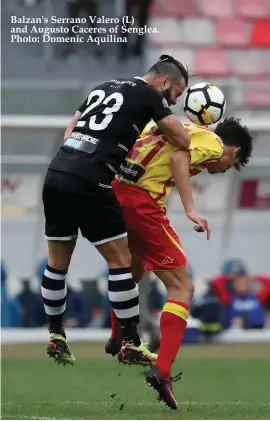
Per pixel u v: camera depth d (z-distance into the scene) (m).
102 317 50.78
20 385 30.12
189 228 57.28
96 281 52.16
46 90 49.88
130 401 25.23
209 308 47.38
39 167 52.19
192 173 22.39
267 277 51.47
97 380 31.91
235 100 60.28
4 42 61.44
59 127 47.41
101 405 23.59
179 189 21.33
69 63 61.53
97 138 20.66
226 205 55.75
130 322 21.56
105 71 61.53
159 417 20.42
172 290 21.52
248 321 49.50
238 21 68.31
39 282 49.16
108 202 20.70
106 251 21.12
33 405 23.55
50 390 28.78
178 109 50.09
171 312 21.11
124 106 20.80
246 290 49.75
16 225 54.88
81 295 49.38
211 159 21.77
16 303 48.62
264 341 48.03
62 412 21.66
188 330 46.41
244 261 57.44
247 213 57.19
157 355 21.72
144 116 20.95
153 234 21.56
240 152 22.69
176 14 68.00
